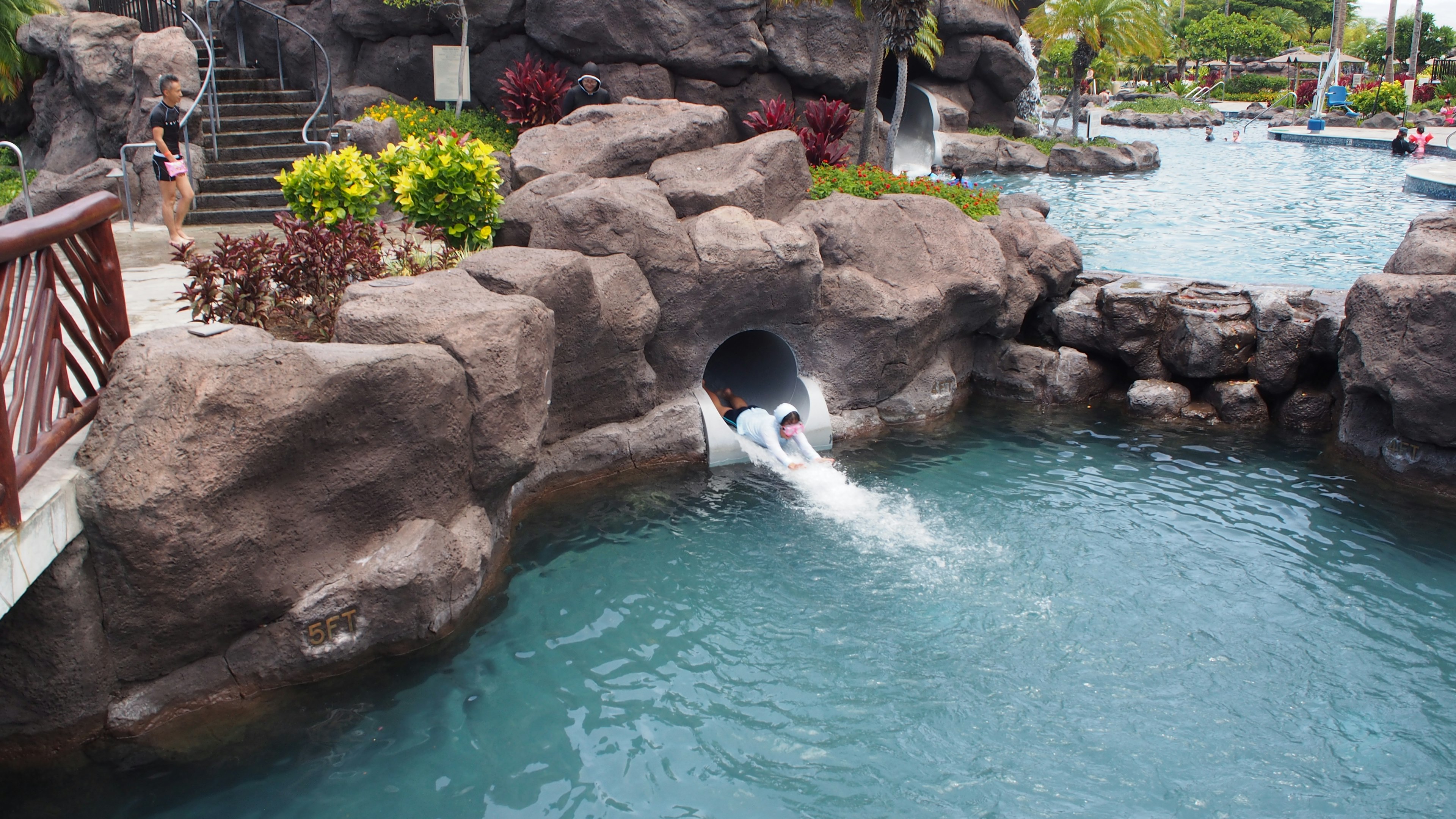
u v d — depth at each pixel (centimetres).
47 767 514
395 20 1841
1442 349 832
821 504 862
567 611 689
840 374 1032
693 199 1037
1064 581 721
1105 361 1157
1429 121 4312
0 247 416
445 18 1838
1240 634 651
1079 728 559
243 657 571
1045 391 1127
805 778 522
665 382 984
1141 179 2583
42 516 446
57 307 495
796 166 1118
